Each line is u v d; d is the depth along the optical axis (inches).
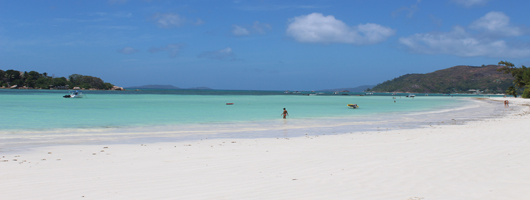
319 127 944.3
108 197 262.4
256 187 291.0
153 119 1194.0
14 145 578.2
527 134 636.1
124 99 3326.8
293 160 415.2
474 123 992.2
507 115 1382.9
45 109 1704.0
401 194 263.6
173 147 548.7
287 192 273.9
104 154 477.7
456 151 458.0
